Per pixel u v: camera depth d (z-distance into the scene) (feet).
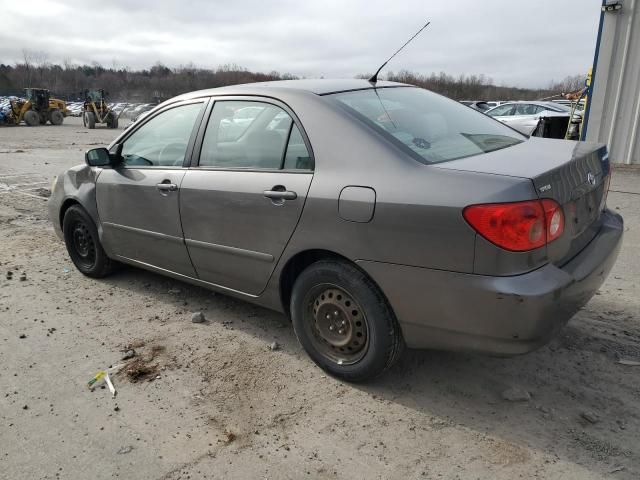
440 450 8.25
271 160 10.57
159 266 13.47
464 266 8.05
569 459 7.97
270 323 12.73
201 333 12.26
